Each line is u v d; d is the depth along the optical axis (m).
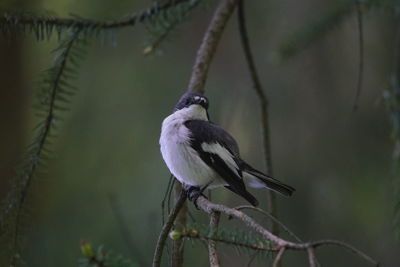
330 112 9.52
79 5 9.72
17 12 5.93
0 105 10.38
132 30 11.16
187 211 5.31
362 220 9.28
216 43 6.82
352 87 9.40
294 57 7.93
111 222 9.95
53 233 9.57
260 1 10.23
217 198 9.52
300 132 9.62
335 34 9.29
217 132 7.99
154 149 10.95
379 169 9.30
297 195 9.35
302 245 3.38
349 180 9.34
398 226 5.56
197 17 11.48
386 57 9.29
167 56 11.31
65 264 9.24
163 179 10.68
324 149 9.51
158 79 11.19
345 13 7.23
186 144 7.82
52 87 5.82
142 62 11.22
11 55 10.50
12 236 5.39
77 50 6.00
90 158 10.98
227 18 6.92
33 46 10.95
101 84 11.27
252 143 9.84
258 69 10.06
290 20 9.60
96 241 9.63
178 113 8.20
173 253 4.93
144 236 9.68
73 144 11.03
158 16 6.50
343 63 9.37
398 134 6.02
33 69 10.96
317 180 9.41
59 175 10.71
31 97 10.90
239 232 3.69
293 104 9.71
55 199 10.30
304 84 9.60
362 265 9.18
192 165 7.80
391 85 6.25
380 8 6.89
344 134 9.50
